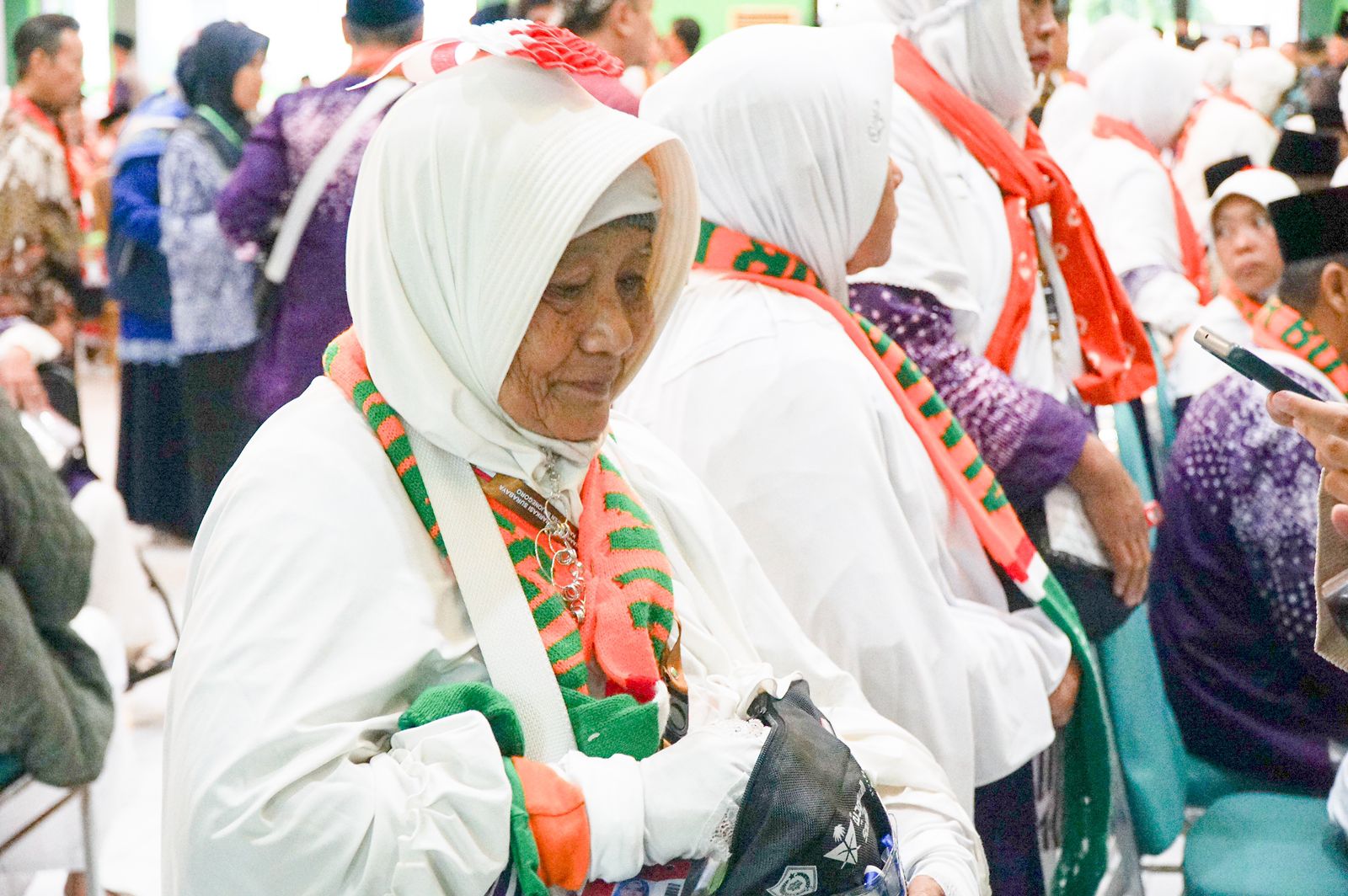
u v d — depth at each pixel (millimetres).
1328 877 1997
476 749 1182
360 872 1130
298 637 1187
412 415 1292
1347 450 1554
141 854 2982
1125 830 2361
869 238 1964
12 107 4883
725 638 1495
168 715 1234
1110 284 2510
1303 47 8258
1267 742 2496
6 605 1997
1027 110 2537
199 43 4711
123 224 5027
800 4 9688
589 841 1180
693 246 1449
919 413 1926
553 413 1326
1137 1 8938
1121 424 2688
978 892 1479
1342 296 2533
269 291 3289
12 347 3232
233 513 1249
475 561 1293
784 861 1223
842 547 1762
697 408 1832
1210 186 4227
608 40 2869
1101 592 2123
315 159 3148
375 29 3215
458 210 1258
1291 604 2439
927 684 1760
